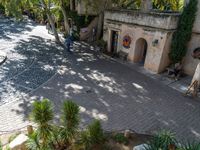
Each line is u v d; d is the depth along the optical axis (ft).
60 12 95.61
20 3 71.15
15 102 41.81
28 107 40.34
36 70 56.59
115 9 67.87
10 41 81.35
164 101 44.50
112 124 36.45
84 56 69.36
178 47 54.49
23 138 29.43
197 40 53.57
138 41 62.28
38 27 108.78
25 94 44.75
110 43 71.51
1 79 50.44
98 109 40.57
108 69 59.72
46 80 51.34
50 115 27.25
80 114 38.73
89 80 52.42
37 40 84.84
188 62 56.34
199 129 36.27
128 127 35.88
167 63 58.39
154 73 57.93
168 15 51.78
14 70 55.83
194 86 46.50
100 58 68.13
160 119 38.47
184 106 43.01
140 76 56.08
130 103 43.16
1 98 42.88
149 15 56.13
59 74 55.01
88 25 87.30
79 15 85.40
